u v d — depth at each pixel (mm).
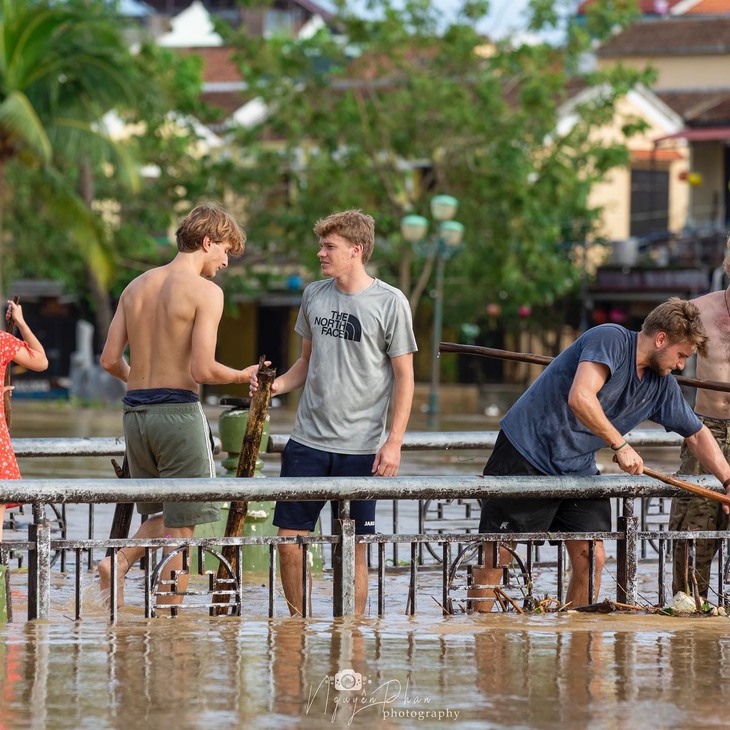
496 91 74062
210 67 112312
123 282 83375
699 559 15781
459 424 58438
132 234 81562
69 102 63531
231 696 9695
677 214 95000
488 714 9305
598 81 75500
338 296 14305
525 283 77562
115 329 14867
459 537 13641
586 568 14414
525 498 13812
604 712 9383
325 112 75562
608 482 13898
